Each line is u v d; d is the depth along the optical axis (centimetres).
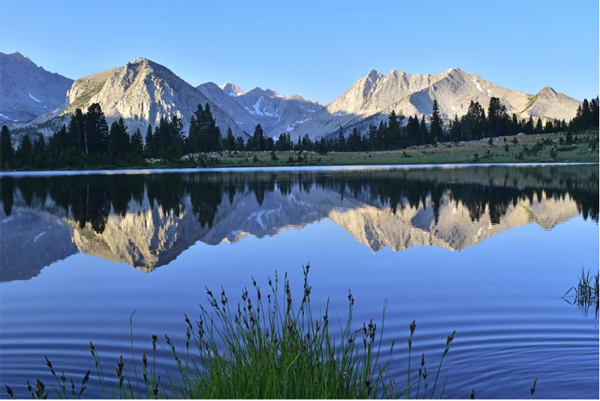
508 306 1143
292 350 633
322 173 7506
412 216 2711
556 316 1063
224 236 2214
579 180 5091
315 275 1477
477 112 17800
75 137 14588
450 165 9462
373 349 861
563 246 1884
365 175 6700
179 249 1947
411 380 744
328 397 581
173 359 841
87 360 863
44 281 1484
